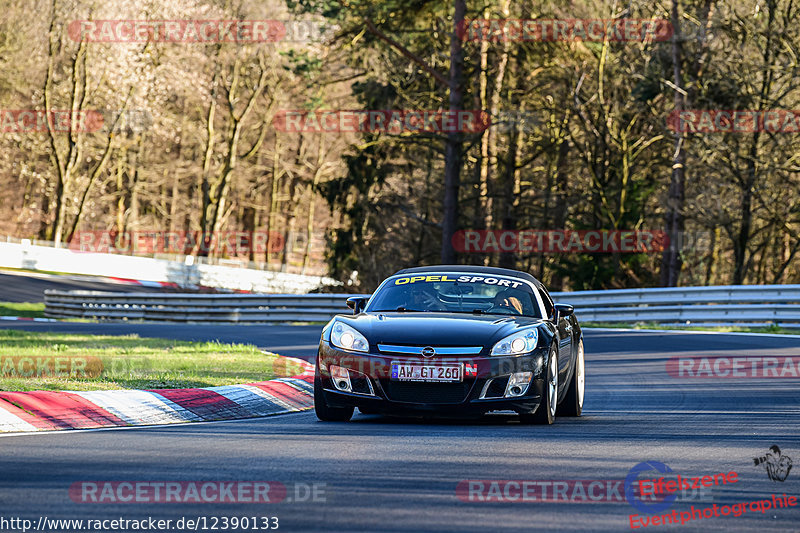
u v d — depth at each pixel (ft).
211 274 648.79
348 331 97.35
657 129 461.78
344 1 380.78
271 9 611.88
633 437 86.22
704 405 116.16
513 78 486.38
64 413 94.58
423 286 109.70
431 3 381.60
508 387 93.15
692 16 413.18
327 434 86.89
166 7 604.08
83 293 367.45
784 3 387.55
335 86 563.07
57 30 605.73
